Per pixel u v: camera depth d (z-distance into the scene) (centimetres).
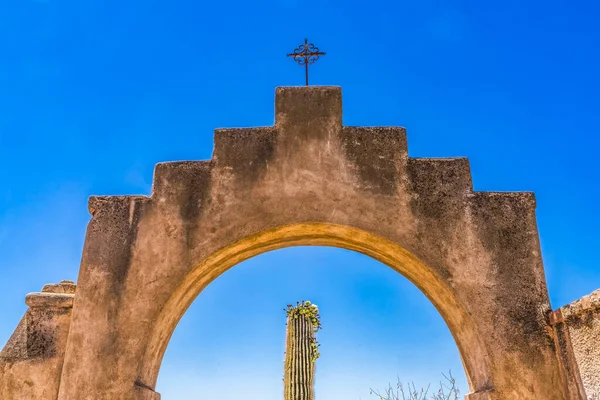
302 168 667
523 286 624
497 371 596
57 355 623
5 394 609
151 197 660
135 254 641
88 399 594
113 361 606
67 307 643
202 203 657
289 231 666
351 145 675
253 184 662
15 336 632
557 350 602
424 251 636
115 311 622
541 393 588
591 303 535
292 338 957
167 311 635
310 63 724
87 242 645
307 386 924
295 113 689
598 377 538
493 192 659
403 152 672
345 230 658
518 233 643
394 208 652
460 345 663
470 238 641
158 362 660
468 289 623
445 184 660
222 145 677
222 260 670
